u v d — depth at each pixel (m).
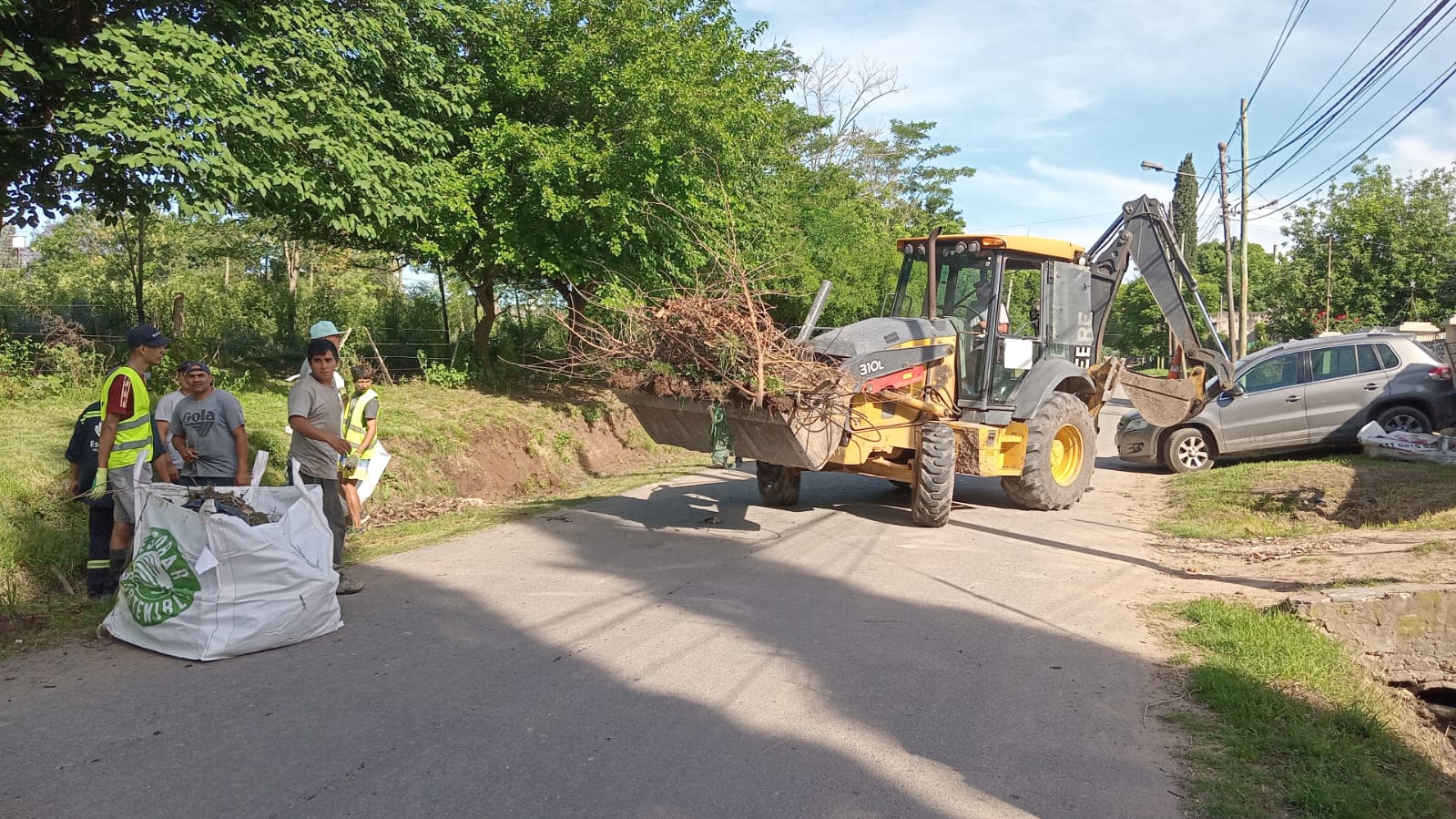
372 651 5.27
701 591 6.60
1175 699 4.66
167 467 6.49
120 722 4.27
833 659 5.21
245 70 11.49
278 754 3.93
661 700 4.57
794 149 30.42
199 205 10.45
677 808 3.50
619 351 8.00
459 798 3.56
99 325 15.07
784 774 3.79
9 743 4.04
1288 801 3.62
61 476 8.31
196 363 6.26
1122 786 3.72
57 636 5.56
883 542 8.30
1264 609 6.10
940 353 9.27
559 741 4.08
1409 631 5.84
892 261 24.16
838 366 7.93
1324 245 34.59
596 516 9.66
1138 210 11.30
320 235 17.17
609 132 15.51
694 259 15.78
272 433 11.16
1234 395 12.77
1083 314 10.77
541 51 15.84
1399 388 11.93
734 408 7.65
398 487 11.58
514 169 15.37
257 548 5.24
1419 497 9.07
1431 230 33.06
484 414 15.41
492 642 5.44
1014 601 6.41
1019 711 4.49
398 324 20.34
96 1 10.83
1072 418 10.13
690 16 16.53
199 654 5.07
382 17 13.24
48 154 11.20
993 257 9.54
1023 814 3.50
